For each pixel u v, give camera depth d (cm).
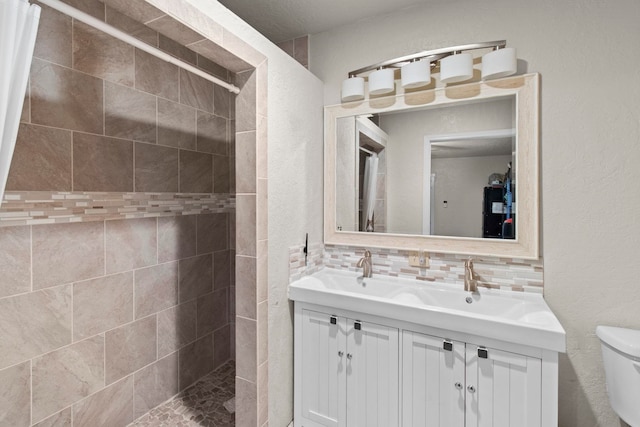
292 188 188
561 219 163
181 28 123
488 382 137
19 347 142
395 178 201
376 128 205
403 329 154
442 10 187
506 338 130
